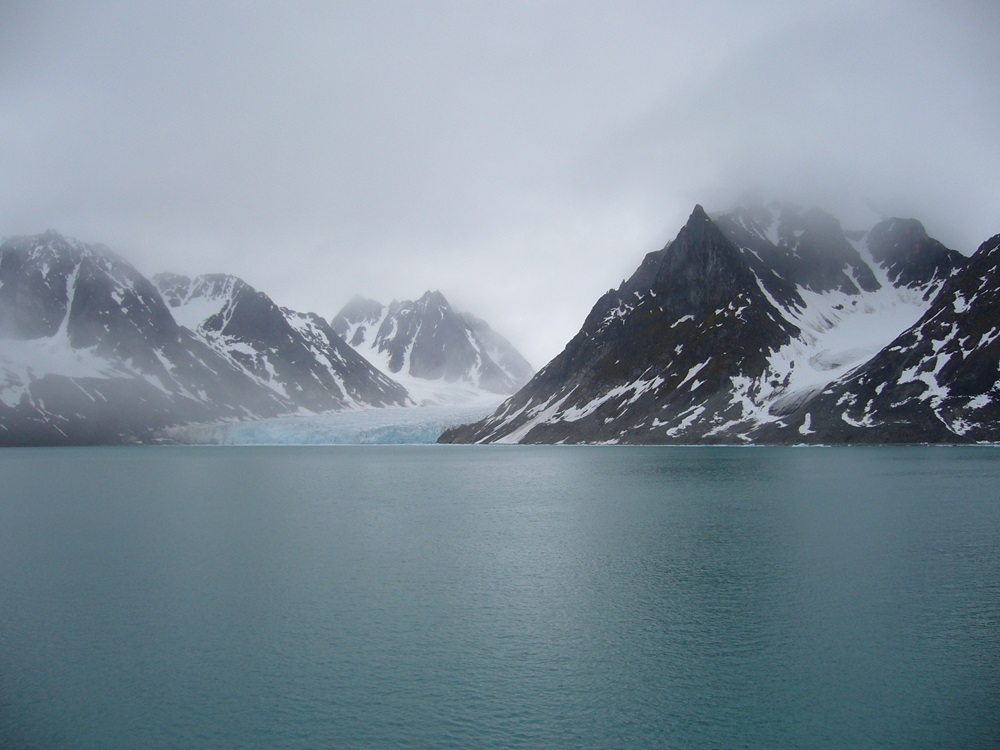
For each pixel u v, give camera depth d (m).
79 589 41.84
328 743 23.89
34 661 30.80
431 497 89.44
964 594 38.19
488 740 24.08
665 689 27.56
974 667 29.00
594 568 45.88
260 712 26.09
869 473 103.94
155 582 43.44
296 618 36.12
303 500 87.88
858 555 47.91
